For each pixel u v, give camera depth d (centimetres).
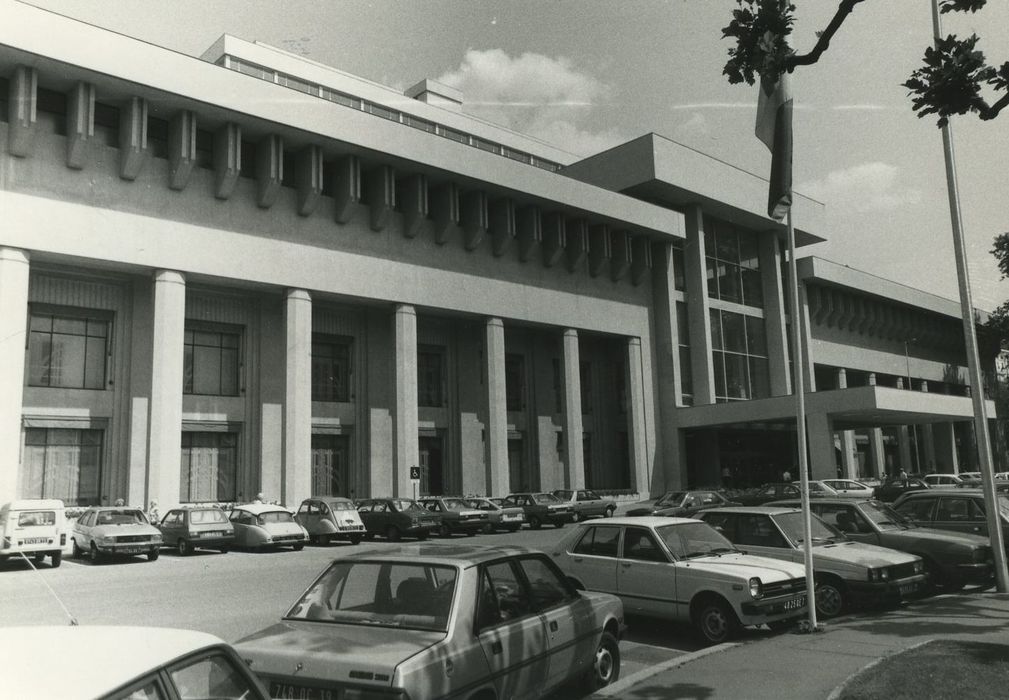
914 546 1253
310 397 3167
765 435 5353
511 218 3944
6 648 274
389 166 3456
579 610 681
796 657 809
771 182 1055
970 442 6456
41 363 2731
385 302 3522
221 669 315
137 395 2853
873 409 3866
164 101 2773
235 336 3241
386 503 2731
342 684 462
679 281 4988
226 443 3162
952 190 1417
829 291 5978
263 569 1841
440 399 3975
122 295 2914
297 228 3219
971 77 566
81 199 2647
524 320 4072
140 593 1432
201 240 2920
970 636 889
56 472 2717
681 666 790
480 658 518
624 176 4688
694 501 2967
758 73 622
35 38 2430
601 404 4828
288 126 3023
